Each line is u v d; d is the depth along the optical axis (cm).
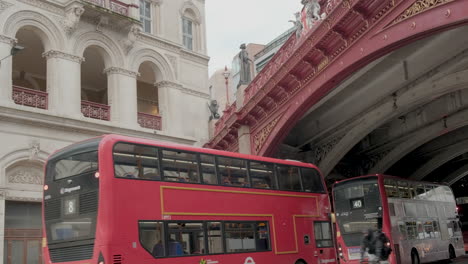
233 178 1761
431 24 1415
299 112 2356
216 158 1725
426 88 2147
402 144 3219
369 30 1714
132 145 1459
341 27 1827
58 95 2839
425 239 2620
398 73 2152
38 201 2697
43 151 2712
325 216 2109
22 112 2623
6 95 2597
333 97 2575
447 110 2625
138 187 1425
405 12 1534
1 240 2469
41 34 2878
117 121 3147
